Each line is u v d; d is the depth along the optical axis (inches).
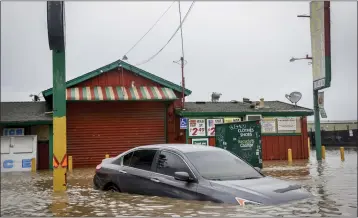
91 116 910.4
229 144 629.3
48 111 918.4
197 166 264.7
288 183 260.8
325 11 824.3
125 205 262.2
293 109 1000.2
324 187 376.2
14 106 973.2
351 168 612.4
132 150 325.4
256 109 985.5
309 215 211.5
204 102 1087.6
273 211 211.5
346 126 1738.4
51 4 387.9
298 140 979.9
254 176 269.4
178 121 949.8
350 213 226.7
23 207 304.3
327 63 818.2
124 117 927.0
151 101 944.3
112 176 321.1
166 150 293.1
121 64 922.7
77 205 285.6
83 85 912.9
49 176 660.1
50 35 390.9
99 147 907.4
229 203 226.2
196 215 213.8
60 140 404.8
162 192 269.6
